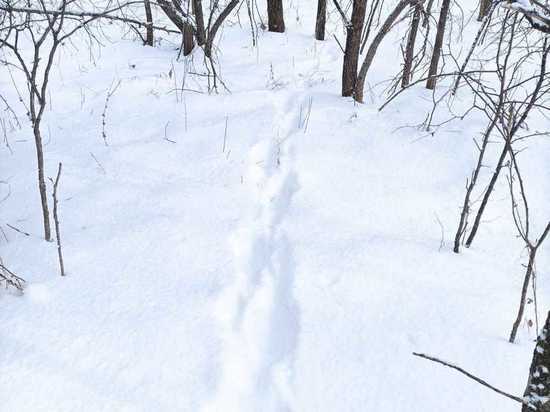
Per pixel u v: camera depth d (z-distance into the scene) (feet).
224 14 20.99
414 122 17.58
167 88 20.08
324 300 10.67
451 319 10.35
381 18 29.60
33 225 12.94
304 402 8.59
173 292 10.73
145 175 15.11
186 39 23.38
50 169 15.23
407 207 14.01
